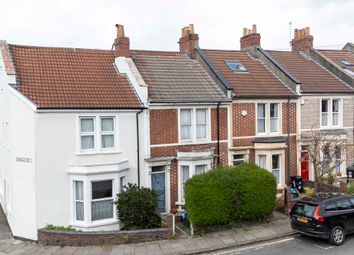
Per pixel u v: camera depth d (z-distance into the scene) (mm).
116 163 18453
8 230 19641
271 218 18781
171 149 20719
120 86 20516
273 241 16094
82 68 21031
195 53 25719
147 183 19875
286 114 24141
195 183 16875
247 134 22938
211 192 16969
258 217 18203
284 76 25141
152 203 17516
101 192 18328
